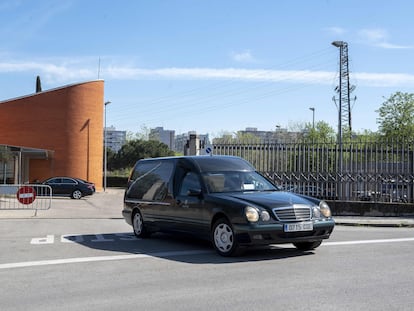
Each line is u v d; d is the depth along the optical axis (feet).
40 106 140.77
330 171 62.64
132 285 22.09
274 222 28.35
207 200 31.22
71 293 20.71
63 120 142.10
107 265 27.09
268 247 33.27
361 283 21.93
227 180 32.96
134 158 246.27
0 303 19.19
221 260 28.40
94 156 146.51
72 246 34.50
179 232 34.45
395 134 164.55
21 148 126.31
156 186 37.58
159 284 22.22
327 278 23.02
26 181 140.97
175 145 409.49
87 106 145.18
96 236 40.63
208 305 18.54
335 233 42.78
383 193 61.72
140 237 39.55
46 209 66.64
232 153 63.57
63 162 141.69
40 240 37.73
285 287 21.26
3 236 40.24
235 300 19.20
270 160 63.46
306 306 18.20
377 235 40.96
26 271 25.50
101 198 112.57
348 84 169.27
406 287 21.15
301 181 62.95
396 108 168.66
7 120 139.33
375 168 61.98
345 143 62.59
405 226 52.08
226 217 29.63
